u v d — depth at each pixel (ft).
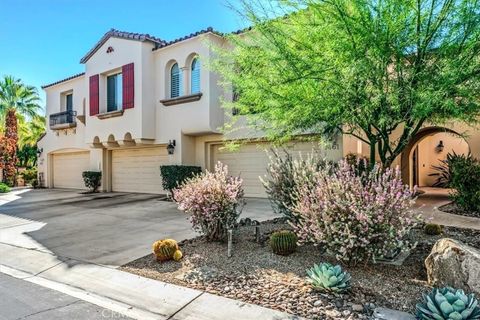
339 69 19.35
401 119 20.04
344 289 14.25
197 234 26.30
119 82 56.49
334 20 18.62
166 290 15.97
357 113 20.63
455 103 17.70
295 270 17.13
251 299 14.47
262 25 20.90
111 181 64.49
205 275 17.33
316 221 16.60
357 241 15.74
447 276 13.88
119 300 15.28
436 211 31.14
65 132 71.00
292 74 20.48
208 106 46.37
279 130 26.07
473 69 17.67
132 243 24.73
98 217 36.11
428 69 18.93
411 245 17.74
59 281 17.98
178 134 50.01
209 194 22.44
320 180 18.42
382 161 23.54
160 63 52.01
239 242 22.40
